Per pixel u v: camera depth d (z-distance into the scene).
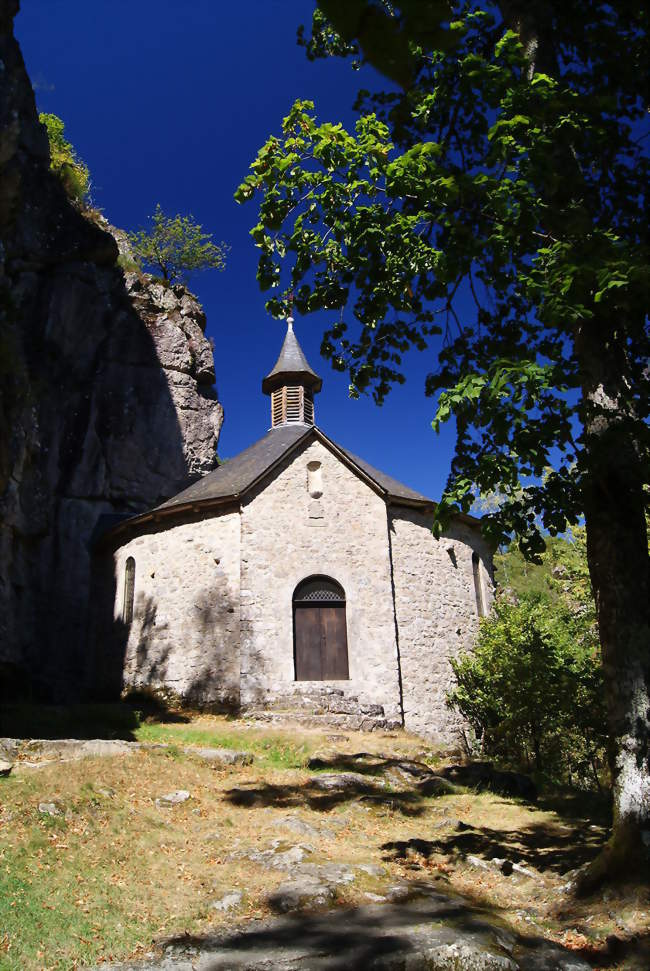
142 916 6.61
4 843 7.63
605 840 9.54
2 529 19.00
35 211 24.44
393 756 14.19
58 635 21.11
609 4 8.23
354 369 9.51
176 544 19.27
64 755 11.36
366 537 18.41
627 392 7.77
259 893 7.11
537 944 6.14
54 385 23.75
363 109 9.26
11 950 5.73
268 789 11.07
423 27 1.48
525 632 17.67
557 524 7.75
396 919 6.46
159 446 26.23
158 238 39.28
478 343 9.26
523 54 8.72
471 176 7.00
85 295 25.45
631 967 5.71
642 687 7.10
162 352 27.64
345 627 17.72
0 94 14.89
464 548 20.77
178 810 9.66
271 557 17.84
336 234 8.73
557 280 6.68
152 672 18.50
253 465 20.38
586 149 7.94
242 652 16.98
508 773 13.60
